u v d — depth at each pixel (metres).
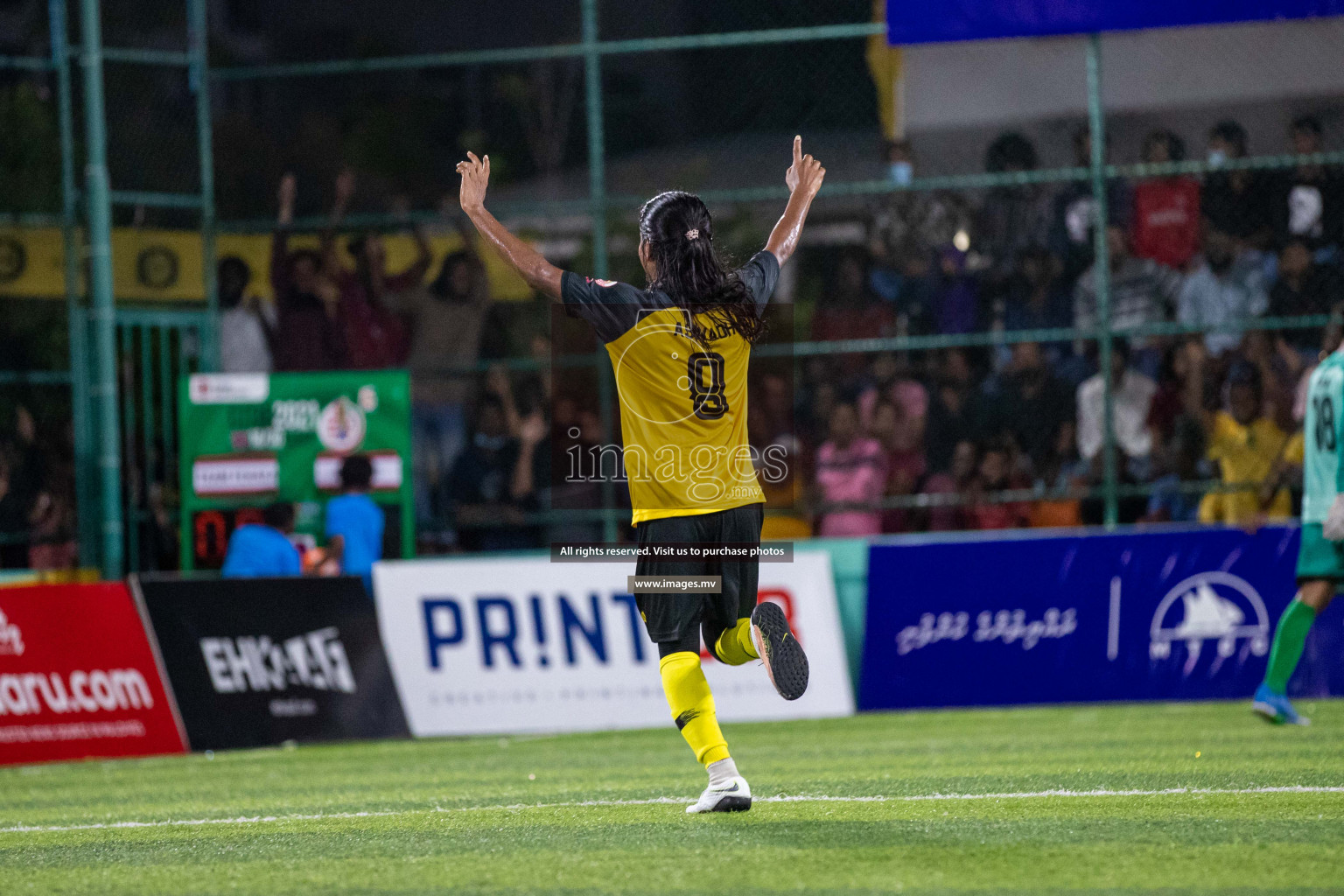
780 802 13.77
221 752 24.67
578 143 34.66
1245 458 28.25
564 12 34.91
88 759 24.22
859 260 31.30
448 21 35.47
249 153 33.69
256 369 30.50
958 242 31.14
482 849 11.40
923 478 29.72
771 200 29.42
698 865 10.06
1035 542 27.23
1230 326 27.47
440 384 30.34
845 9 33.34
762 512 12.03
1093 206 30.56
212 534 27.61
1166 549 26.94
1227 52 31.47
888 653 27.22
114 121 31.09
